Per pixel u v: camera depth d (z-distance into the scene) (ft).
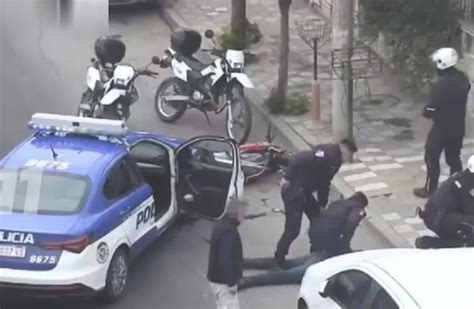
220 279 31.19
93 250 32.96
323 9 71.97
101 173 34.88
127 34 69.10
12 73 59.72
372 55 55.11
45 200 33.94
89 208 33.65
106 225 33.81
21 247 32.55
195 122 53.83
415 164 47.39
